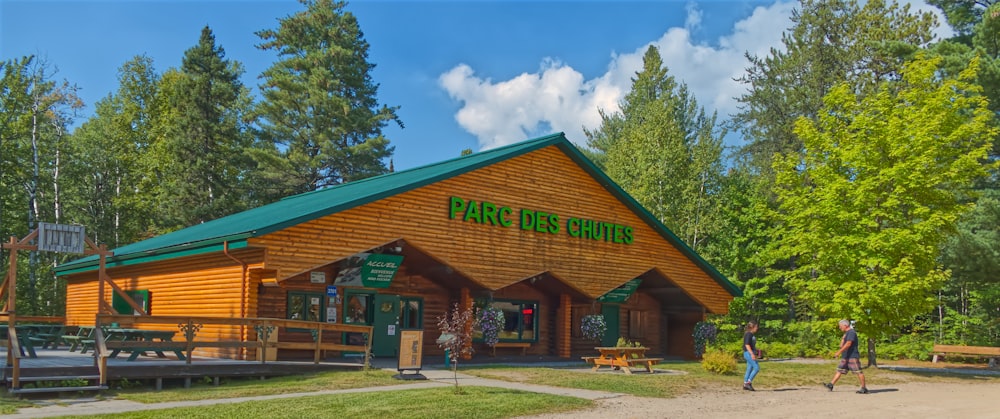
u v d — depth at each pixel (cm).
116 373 1487
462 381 1744
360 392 1492
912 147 2536
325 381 1661
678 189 4222
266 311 2128
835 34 4503
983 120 2497
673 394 1684
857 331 2594
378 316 2373
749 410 1475
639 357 2269
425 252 2172
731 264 4194
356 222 2012
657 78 5691
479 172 2341
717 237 4303
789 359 3319
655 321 3173
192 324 1634
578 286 2578
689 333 3138
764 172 4559
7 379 1375
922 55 2636
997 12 2692
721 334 4241
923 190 2541
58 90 4631
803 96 4438
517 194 2442
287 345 1814
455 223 2258
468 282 2384
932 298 2569
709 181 4438
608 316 2941
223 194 4728
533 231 2475
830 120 2741
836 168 2730
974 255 2841
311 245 1912
